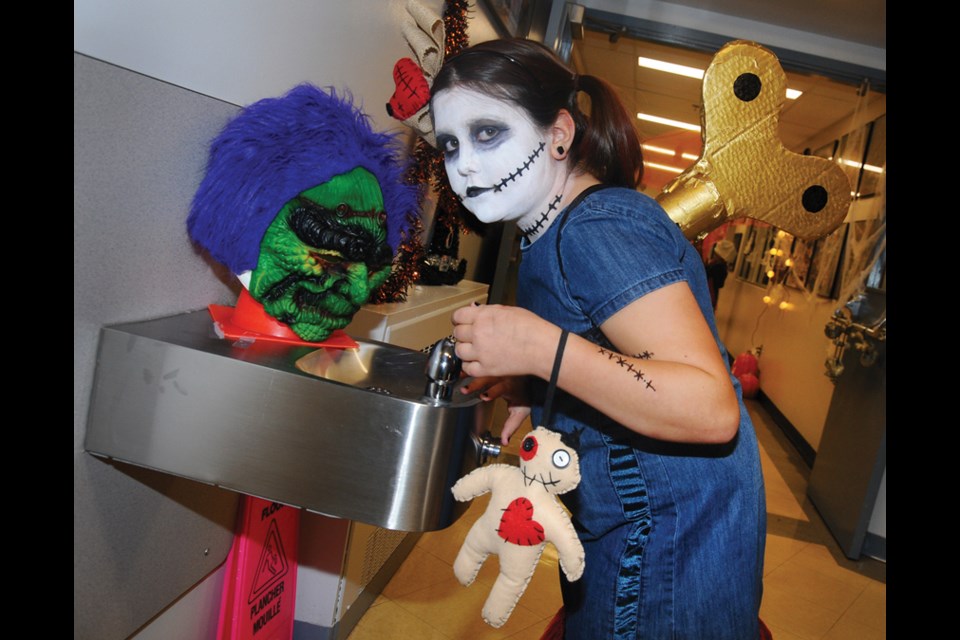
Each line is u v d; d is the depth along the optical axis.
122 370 0.94
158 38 0.96
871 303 3.54
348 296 1.11
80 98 0.84
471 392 1.04
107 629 1.06
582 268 0.85
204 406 0.92
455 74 0.93
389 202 1.16
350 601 1.86
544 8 3.72
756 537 0.95
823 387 5.02
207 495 1.29
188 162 1.07
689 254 0.92
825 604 2.71
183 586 1.26
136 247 1.00
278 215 1.02
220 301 1.27
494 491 0.86
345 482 0.91
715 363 0.80
